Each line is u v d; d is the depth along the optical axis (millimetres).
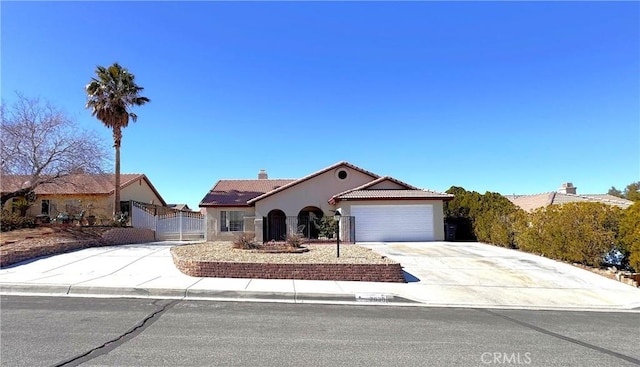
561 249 14266
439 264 13773
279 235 24156
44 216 22609
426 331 6617
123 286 9430
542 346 5969
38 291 9297
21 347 5324
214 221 25531
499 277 11914
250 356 5160
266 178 32719
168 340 5742
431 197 21625
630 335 6707
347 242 20688
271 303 8594
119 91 24766
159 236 24641
